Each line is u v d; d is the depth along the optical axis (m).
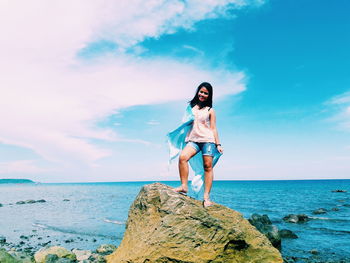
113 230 19.62
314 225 21.50
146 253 5.64
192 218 5.83
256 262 6.06
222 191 78.44
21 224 22.50
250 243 6.16
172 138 6.71
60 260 8.66
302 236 17.50
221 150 6.39
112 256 7.18
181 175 6.36
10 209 34.78
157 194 6.59
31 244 15.13
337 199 46.31
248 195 59.22
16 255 8.60
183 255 5.56
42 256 8.95
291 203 39.97
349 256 13.21
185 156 6.26
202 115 6.35
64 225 21.78
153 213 6.36
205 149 6.28
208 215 5.93
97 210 32.59
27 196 67.12
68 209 34.09
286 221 23.05
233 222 6.32
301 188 96.31
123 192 82.62
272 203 40.00
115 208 34.84
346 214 27.58
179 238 5.67
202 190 6.82
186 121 6.51
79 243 15.55
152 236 5.79
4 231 19.44
